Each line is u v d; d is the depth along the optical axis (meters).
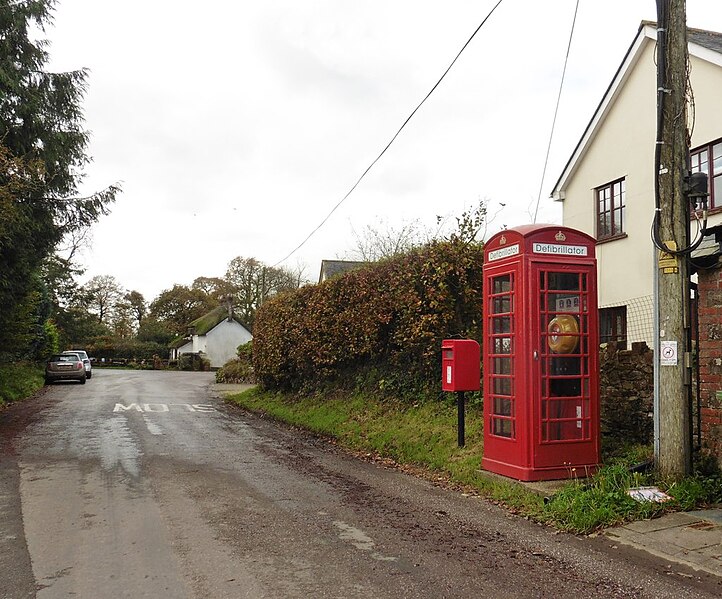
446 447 8.93
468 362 8.77
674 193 6.63
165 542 5.37
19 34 14.53
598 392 7.44
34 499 6.92
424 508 6.56
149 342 65.94
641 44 14.08
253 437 12.12
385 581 4.46
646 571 4.66
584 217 15.98
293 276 58.56
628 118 14.60
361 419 11.87
